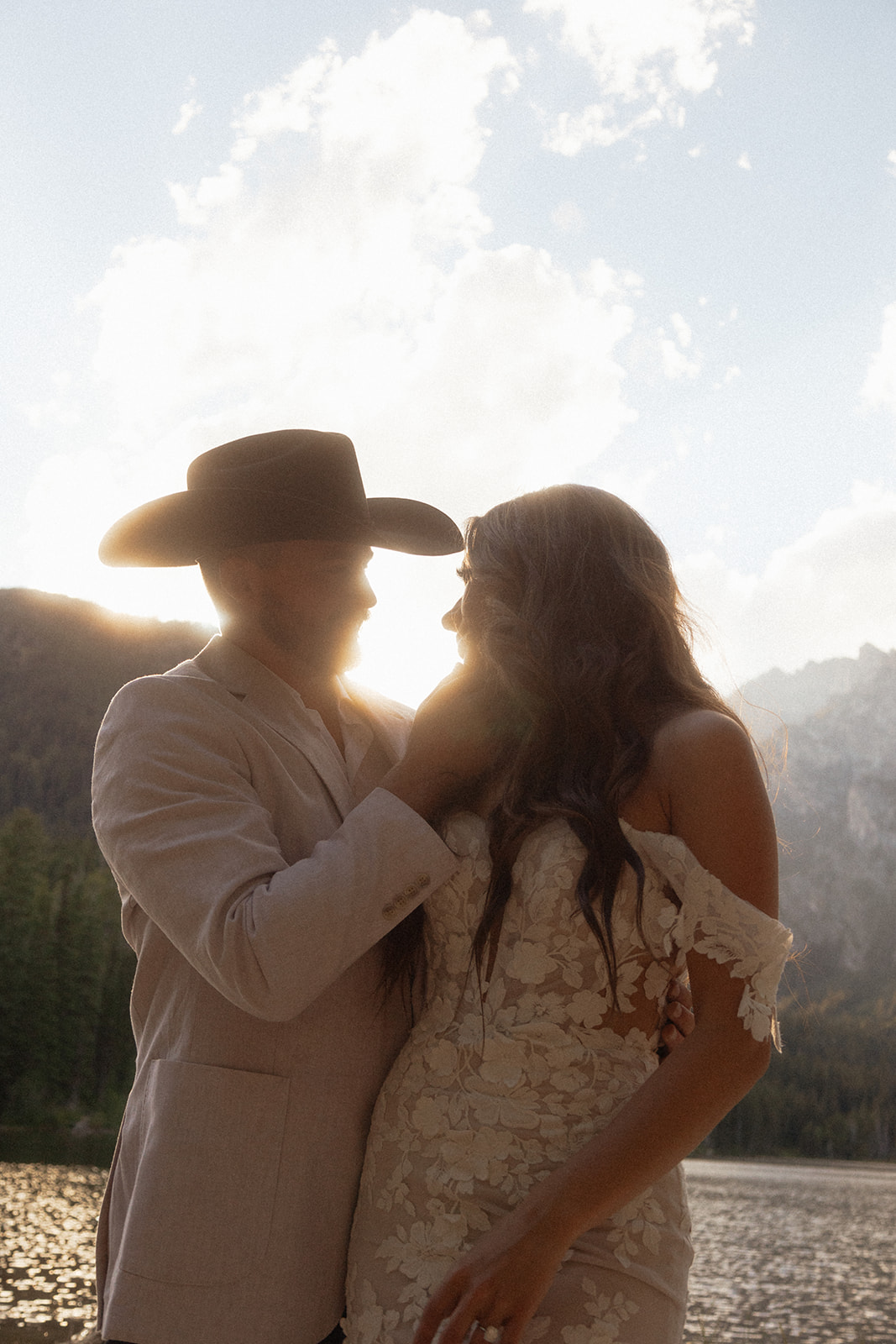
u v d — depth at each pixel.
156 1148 1.65
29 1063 64.94
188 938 1.58
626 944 1.55
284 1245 1.63
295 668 2.05
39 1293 16.23
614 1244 1.48
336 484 2.09
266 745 1.87
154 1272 1.58
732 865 1.46
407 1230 1.58
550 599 1.69
